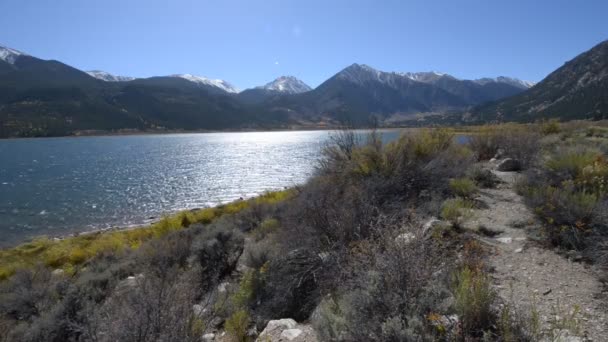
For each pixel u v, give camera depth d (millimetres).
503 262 3652
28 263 13086
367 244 3457
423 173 6691
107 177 39875
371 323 2508
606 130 13055
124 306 4207
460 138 11805
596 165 5051
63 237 18547
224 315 4988
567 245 3877
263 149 78438
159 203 26625
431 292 2674
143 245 10539
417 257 2830
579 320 2416
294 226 5840
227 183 34188
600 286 3018
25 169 48469
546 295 2932
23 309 6469
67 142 129375
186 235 9570
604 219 3895
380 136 7918
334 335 2729
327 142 8727
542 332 2301
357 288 3006
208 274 6883
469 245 3887
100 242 14930
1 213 24078
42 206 26047
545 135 12031
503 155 9789
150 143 117000
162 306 3777
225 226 10742
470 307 2393
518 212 5059
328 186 6500
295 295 4672
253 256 6148
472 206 5562
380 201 5816
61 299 6688
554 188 4910
